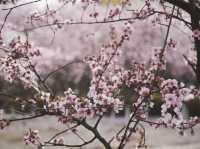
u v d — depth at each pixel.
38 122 29.53
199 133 23.84
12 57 5.36
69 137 22.67
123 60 26.25
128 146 16.50
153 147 21.20
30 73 5.39
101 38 29.30
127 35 5.63
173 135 24.31
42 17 5.66
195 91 4.55
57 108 4.83
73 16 23.44
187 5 4.69
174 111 4.46
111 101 4.85
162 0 4.96
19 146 20.98
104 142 4.93
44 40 30.56
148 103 4.86
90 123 28.89
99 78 5.10
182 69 28.70
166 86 4.50
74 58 32.28
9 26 6.92
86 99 4.84
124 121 30.30
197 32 4.77
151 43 24.73
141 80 5.21
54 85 35.12
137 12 5.27
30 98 5.05
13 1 4.79
